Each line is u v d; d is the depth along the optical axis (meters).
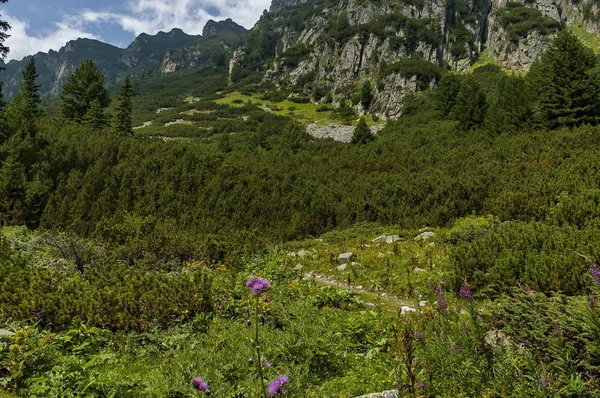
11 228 15.99
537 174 17.39
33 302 7.48
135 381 5.58
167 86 171.38
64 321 7.47
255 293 3.70
